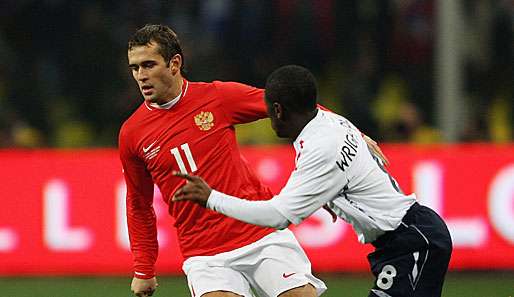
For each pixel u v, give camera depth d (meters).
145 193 21.22
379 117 48.53
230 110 20.59
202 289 20.17
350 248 35.06
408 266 18.52
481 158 35.12
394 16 50.84
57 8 51.19
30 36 51.28
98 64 50.81
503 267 35.06
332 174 18.03
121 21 51.19
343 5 50.66
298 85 18.25
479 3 50.72
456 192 35.16
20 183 35.88
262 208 17.94
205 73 49.62
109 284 34.69
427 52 50.81
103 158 35.66
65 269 35.81
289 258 20.53
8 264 35.88
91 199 35.66
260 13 50.78
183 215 20.48
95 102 50.34
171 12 51.19
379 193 18.50
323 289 20.94
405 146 36.25
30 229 35.88
